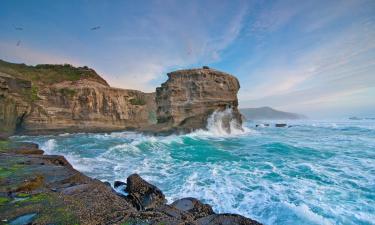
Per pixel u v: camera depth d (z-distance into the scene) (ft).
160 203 22.38
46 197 19.47
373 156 47.16
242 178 33.30
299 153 52.44
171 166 42.32
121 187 27.86
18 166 30.14
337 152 52.34
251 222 16.31
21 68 152.25
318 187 28.76
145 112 176.45
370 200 24.36
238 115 121.90
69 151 62.13
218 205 23.80
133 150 59.26
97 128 139.95
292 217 20.52
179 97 112.06
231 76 123.03
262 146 65.51
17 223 14.80
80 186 22.50
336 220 19.99
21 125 116.47
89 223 15.05
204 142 76.69
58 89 134.41
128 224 15.29
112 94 157.07
